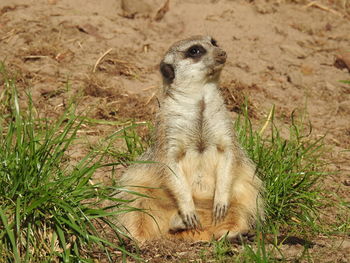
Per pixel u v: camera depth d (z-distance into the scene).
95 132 12.97
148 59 15.53
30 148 8.73
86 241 8.57
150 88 14.60
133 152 11.63
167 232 9.74
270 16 17.72
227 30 16.69
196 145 10.06
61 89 14.11
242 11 17.45
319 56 16.83
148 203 9.76
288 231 9.98
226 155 9.95
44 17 16.14
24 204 8.31
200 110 10.04
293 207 10.55
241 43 16.45
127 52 15.60
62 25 15.96
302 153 11.07
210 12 17.11
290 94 15.34
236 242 9.13
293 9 18.39
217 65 10.03
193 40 10.34
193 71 10.07
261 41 16.72
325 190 11.26
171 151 9.94
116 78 14.80
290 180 10.50
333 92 15.63
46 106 13.69
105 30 16.08
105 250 8.27
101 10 16.83
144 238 9.47
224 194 9.73
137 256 8.41
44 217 8.41
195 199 10.07
